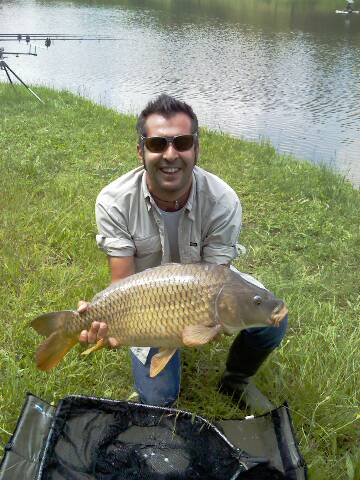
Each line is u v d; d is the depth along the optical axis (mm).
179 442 1194
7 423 1313
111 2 18609
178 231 1354
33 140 4035
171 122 1196
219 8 17141
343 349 1632
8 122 4516
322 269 2342
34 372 1482
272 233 2732
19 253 2162
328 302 2027
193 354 1612
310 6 17719
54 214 2582
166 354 1146
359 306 2029
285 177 3543
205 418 1284
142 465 1130
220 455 1151
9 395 1385
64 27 12742
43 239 2354
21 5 17000
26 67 8711
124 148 3971
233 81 8055
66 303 1821
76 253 2270
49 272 2033
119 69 8734
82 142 4039
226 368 1486
